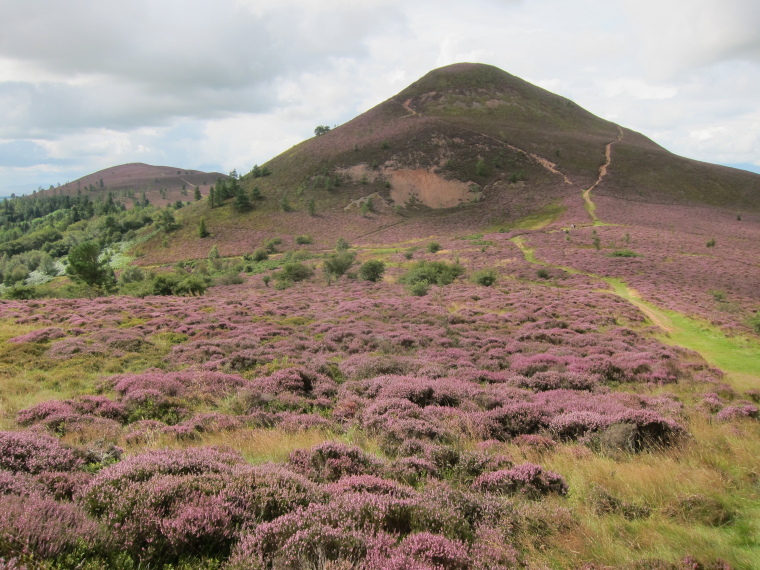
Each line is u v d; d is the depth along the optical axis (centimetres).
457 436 860
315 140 17875
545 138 16288
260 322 2505
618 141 17212
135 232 13388
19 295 4425
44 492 476
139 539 408
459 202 12812
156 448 746
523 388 1365
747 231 9356
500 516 532
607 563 444
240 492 507
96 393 1218
